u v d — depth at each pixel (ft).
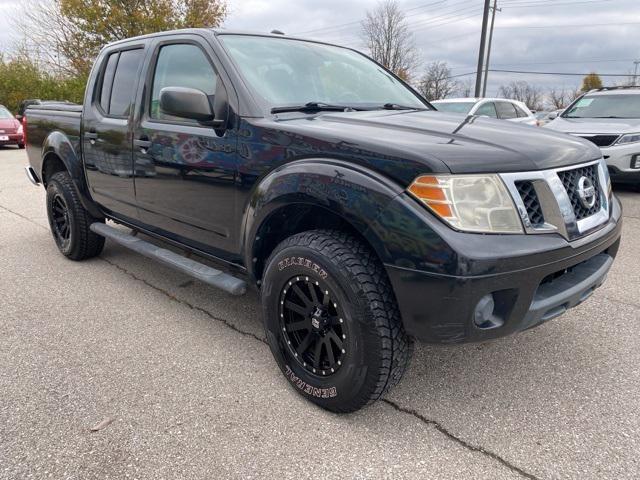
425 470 6.60
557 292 7.18
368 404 7.34
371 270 6.90
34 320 11.05
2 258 15.51
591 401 8.07
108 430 7.34
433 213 6.35
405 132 7.63
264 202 7.85
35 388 8.41
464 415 7.76
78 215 14.10
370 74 11.77
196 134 9.30
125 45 12.23
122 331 10.53
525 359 9.39
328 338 7.44
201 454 6.86
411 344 7.20
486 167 6.54
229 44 9.64
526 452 6.93
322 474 6.52
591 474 6.50
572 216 7.07
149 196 10.92
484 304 6.39
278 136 7.93
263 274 8.24
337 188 6.92
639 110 26.48
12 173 35.63
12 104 79.20
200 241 10.16
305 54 10.78
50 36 84.64
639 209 22.08
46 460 6.73
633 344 9.91
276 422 7.54
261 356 9.52
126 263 14.92
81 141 13.25
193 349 9.77
